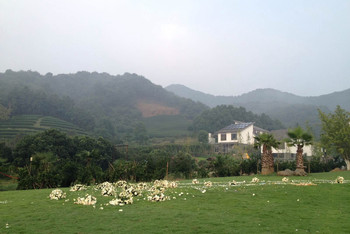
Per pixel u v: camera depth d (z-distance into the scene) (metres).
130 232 8.98
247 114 147.50
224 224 9.88
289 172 32.19
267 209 12.36
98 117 158.50
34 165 32.78
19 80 189.62
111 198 15.55
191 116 196.38
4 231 9.23
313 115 186.88
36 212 12.03
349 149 44.69
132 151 75.62
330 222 10.29
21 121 115.81
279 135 91.00
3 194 18.70
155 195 14.66
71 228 9.48
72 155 57.34
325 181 23.47
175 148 84.50
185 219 10.52
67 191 20.11
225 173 40.38
